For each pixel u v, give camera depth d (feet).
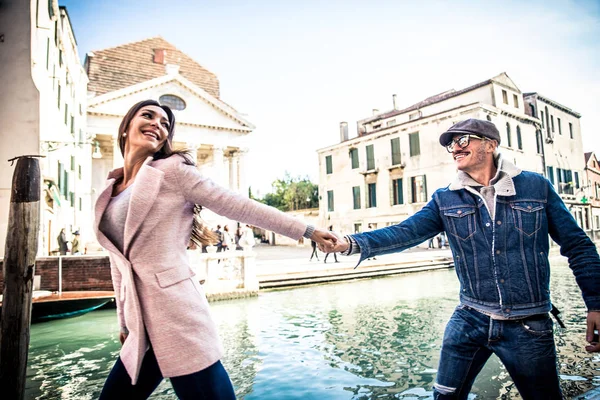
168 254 5.20
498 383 13.78
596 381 13.85
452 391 6.64
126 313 5.14
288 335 22.93
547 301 6.26
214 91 112.16
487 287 6.42
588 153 118.73
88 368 17.47
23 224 9.40
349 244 6.68
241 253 36.81
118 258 5.28
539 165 93.71
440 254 65.87
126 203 5.28
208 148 103.40
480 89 85.87
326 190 113.70
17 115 35.83
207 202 5.48
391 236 7.11
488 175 6.79
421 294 36.50
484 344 6.48
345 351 19.35
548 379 5.97
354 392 14.16
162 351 4.89
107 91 97.66
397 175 93.66
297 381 15.40
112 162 96.53
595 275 5.80
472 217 6.66
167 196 5.31
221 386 5.06
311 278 44.96
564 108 103.81
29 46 36.50
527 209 6.28
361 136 102.32
